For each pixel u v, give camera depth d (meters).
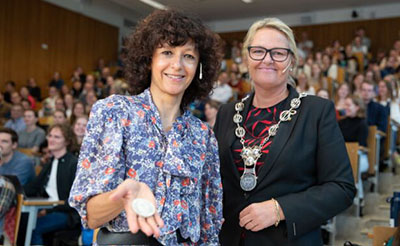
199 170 1.26
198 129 1.34
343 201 1.56
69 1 13.47
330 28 14.13
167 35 1.23
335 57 10.83
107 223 1.14
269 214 1.53
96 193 1.05
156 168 1.16
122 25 15.37
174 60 1.25
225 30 15.35
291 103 1.70
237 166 1.70
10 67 11.91
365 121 4.88
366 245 3.94
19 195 3.21
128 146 1.14
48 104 9.93
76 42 13.75
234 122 1.80
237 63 11.41
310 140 1.63
